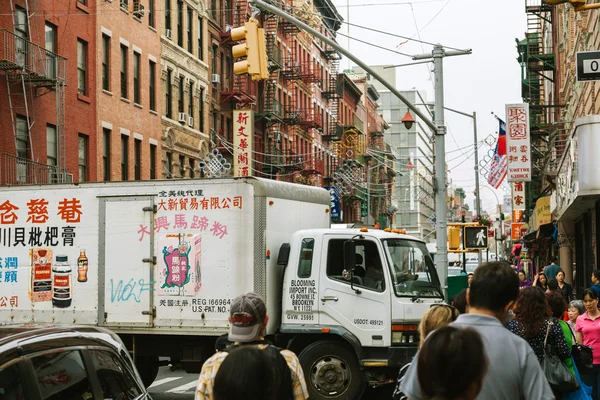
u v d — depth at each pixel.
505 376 4.62
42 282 15.08
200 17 49.16
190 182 14.38
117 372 5.77
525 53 49.34
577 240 34.00
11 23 30.66
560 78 43.66
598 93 26.66
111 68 38.03
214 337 14.45
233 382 3.43
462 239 28.31
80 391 5.27
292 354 5.49
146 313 14.41
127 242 14.65
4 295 15.27
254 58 16.92
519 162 34.53
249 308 5.43
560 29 42.56
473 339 3.47
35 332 5.27
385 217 109.69
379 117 120.12
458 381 3.40
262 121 58.22
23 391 4.82
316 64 77.44
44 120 32.66
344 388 13.80
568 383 7.71
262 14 58.28
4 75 30.22
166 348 14.66
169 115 44.66
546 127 43.69
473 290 4.92
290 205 14.91
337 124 82.75
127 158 39.56
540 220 41.06
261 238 14.11
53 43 33.75
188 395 15.87
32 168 31.08
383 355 13.81
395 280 13.91
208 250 14.19
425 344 3.53
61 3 34.19
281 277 14.50
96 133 36.47
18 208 15.30
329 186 74.69
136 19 40.66
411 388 4.26
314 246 14.10
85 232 14.91
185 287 14.25
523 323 7.86
